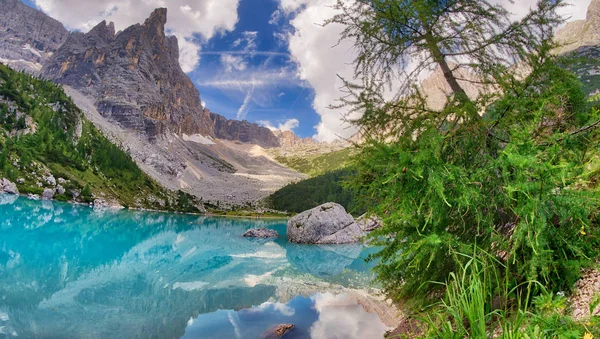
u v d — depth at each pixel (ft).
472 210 10.16
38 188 241.96
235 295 45.78
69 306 36.81
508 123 10.92
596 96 10.29
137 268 61.26
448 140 10.78
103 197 296.30
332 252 94.84
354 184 12.74
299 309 39.04
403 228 11.62
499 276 10.27
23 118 338.54
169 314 36.68
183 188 625.00
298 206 412.16
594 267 8.99
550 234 9.53
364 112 12.28
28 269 51.39
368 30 13.16
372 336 29.60
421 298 12.21
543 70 10.95
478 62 12.38
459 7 12.49
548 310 8.41
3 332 28.71
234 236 130.62
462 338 8.24
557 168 8.39
